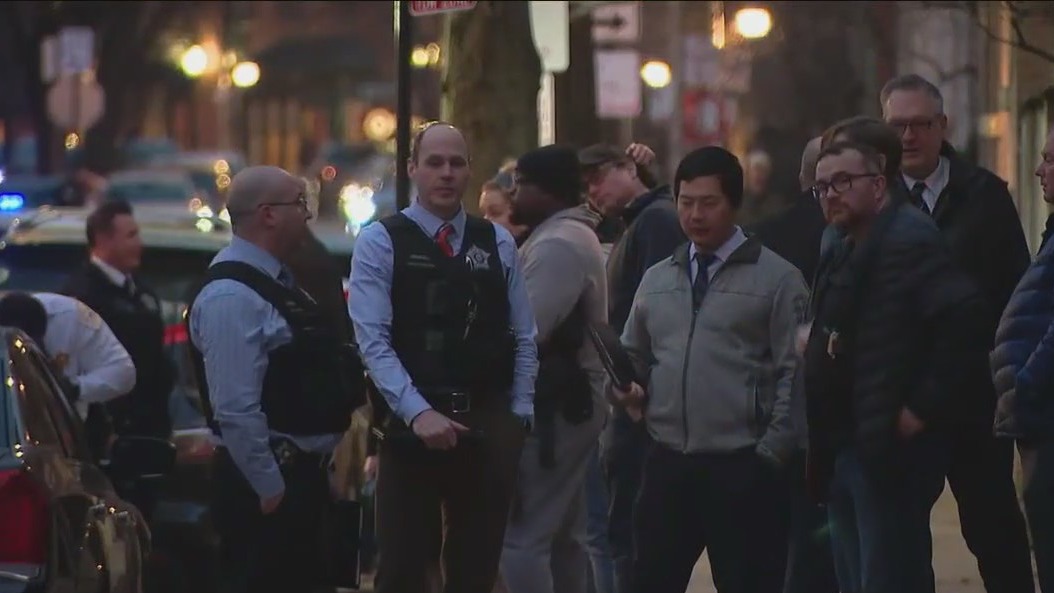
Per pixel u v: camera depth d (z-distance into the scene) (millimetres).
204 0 119625
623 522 26578
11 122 127688
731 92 105688
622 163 28953
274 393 21719
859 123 21078
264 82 166375
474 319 21547
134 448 21531
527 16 43906
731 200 22188
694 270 22547
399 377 21062
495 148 43500
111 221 29938
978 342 20625
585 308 24938
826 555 24719
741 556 22203
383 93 178375
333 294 25797
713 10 89375
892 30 84062
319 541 22312
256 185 21781
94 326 26641
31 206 87250
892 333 20641
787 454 21969
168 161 138000
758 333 22156
